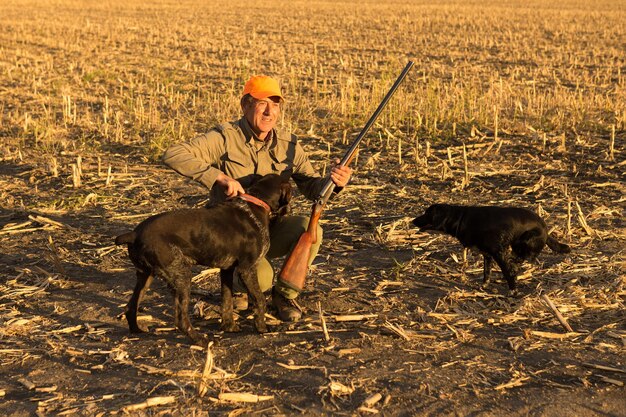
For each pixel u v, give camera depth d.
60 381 4.23
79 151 10.84
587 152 10.63
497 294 5.66
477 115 12.85
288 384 4.17
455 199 8.38
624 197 8.27
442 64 21.70
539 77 18.97
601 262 6.18
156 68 20.12
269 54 23.75
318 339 4.81
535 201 8.24
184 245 4.48
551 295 5.51
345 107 13.62
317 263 6.32
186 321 4.59
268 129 5.13
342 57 22.97
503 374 4.30
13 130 12.31
